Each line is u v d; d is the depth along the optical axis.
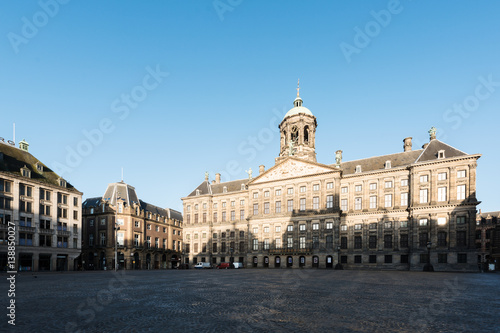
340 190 65.81
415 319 9.94
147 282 24.81
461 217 53.06
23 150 59.12
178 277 31.84
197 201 84.75
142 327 8.86
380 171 62.16
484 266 60.47
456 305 12.70
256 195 73.75
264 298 14.58
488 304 13.06
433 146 60.12
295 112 75.19
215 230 81.00
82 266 66.19
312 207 65.62
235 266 69.25
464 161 53.78
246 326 8.92
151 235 82.06
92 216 73.69
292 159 69.81
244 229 76.56
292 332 8.28
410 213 57.59
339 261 59.84
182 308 11.81
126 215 73.81
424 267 49.94
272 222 69.38
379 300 13.95
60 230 57.38
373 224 61.91
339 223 61.59
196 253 82.00
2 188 48.75
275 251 66.06
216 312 10.97
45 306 12.43
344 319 9.86
